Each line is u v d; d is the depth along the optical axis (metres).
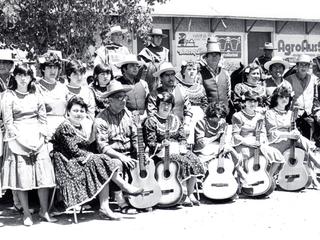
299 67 7.12
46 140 4.79
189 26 12.12
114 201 5.54
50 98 5.14
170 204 5.17
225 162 5.54
